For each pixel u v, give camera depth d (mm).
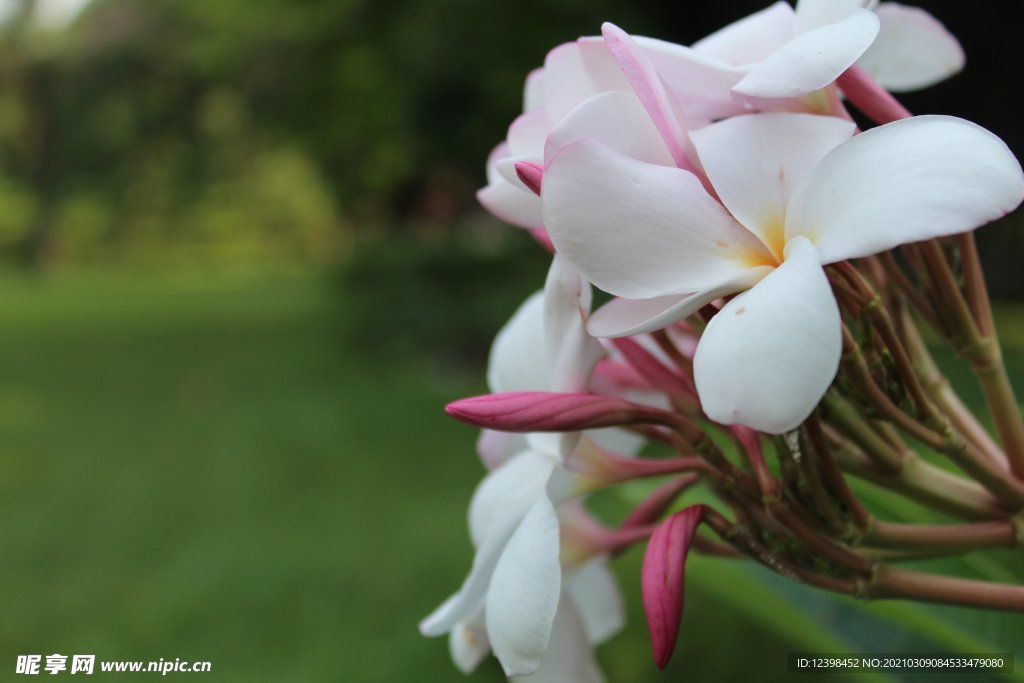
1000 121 6430
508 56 8500
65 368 11938
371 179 14734
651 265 757
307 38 11453
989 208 657
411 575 4637
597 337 820
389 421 8148
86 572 4988
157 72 21219
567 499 996
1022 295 8016
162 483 6641
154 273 31453
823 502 839
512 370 1093
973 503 923
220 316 17359
